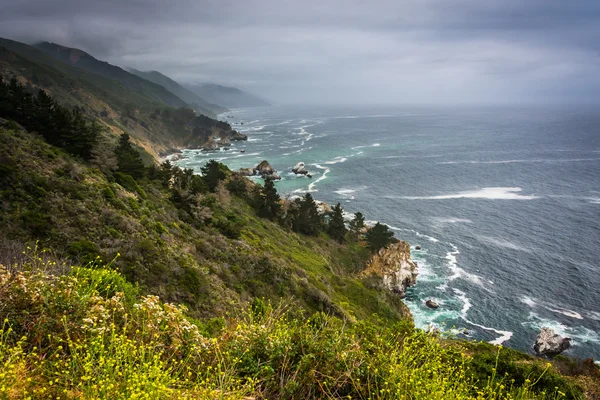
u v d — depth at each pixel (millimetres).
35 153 28281
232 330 7031
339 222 72938
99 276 8766
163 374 4504
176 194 43688
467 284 57844
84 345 4637
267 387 5402
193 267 23453
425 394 5242
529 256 64750
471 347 16672
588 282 55969
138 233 23875
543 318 48750
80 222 21500
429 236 75250
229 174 82562
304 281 34469
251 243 43531
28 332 5020
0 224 17734
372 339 7242
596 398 12500
